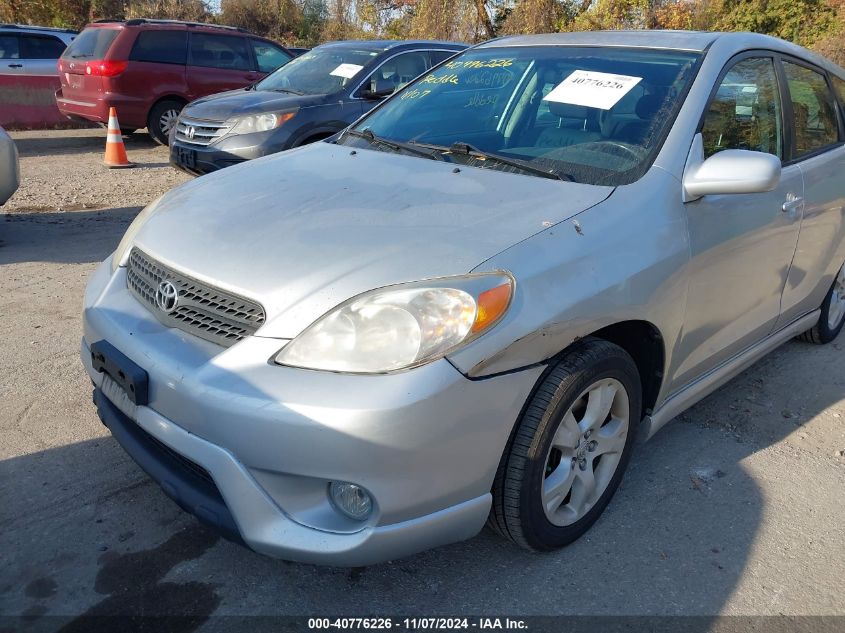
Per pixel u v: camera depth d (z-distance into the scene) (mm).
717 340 3131
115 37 10203
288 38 29953
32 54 12219
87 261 5555
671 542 2688
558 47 3525
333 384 1979
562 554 2594
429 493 2059
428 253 2197
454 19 22016
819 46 24266
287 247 2299
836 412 3748
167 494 2277
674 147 2801
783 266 3477
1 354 3883
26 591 2311
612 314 2369
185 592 2342
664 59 3199
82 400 3465
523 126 3164
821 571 2584
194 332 2266
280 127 6863
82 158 10203
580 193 2590
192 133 7207
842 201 3936
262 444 1997
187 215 2654
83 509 2701
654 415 2893
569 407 2338
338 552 2033
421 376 1974
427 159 3031
